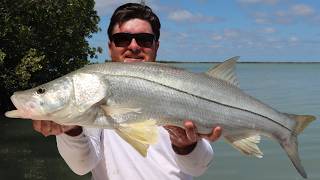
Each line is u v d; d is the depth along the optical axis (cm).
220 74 91
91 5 611
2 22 519
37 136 436
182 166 91
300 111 602
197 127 87
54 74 607
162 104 84
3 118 543
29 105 80
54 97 80
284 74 2306
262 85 1213
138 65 84
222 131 90
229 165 312
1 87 550
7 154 354
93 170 96
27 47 555
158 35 107
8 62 552
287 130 99
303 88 1090
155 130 80
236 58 92
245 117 93
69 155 87
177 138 87
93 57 634
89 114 80
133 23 103
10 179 284
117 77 82
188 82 87
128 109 81
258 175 289
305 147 379
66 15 578
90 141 90
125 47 103
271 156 338
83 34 629
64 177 290
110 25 105
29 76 523
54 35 583
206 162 91
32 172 300
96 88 80
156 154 92
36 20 568
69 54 611
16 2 534
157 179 92
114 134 94
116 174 92
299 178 286
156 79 84
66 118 81
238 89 93
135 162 92
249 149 93
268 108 97
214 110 88
